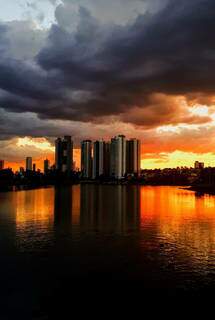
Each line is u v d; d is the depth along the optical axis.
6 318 25.22
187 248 47.00
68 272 35.75
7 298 28.88
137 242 51.56
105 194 192.88
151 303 27.69
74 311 26.30
